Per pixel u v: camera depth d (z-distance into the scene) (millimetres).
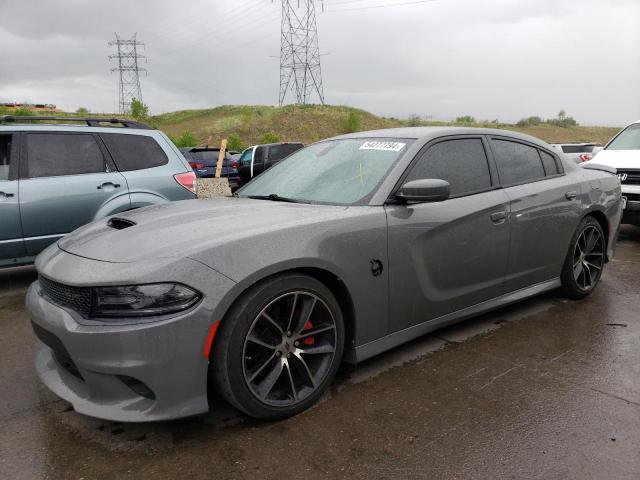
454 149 3404
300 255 2459
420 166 3162
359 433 2400
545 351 3297
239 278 2275
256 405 2398
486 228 3348
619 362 3123
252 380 2400
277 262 2377
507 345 3396
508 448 2260
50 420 2602
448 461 2176
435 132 3383
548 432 2377
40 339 2551
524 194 3629
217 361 2309
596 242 4344
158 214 2918
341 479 2078
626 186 6883
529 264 3742
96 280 2205
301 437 2375
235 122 69875
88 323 2191
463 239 3221
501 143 3725
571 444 2279
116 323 2158
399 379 2938
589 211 4137
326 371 2648
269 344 2480
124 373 2150
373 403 2672
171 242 2379
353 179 3137
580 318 3885
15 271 6086
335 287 2734
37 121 5473
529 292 3832
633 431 2373
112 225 2881
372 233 2777
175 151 5973
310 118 72125
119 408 2217
